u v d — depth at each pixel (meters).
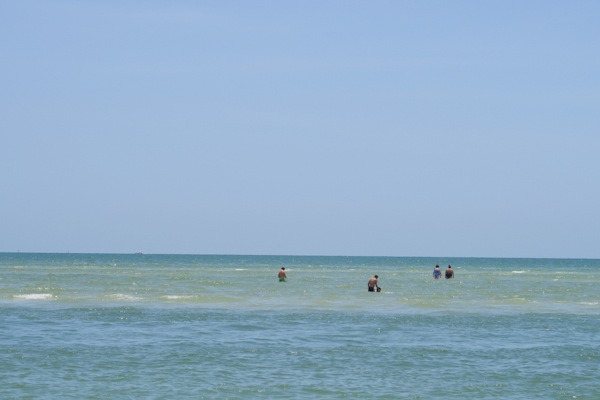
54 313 44.66
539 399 23.14
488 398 23.14
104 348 31.28
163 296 58.66
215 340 34.09
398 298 60.06
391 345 33.19
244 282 84.75
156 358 29.05
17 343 32.38
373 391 23.78
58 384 24.06
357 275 114.88
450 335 36.75
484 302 57.41
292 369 27.20
